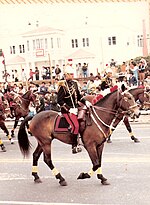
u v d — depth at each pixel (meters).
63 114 10.86
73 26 56.91
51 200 9.95
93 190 10.48
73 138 10.84
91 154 10.70
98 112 10.77
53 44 54.38
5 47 57.34
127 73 31.78
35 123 11.31
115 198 9.76
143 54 52.72
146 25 56.44
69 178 11.80
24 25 57.91
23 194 10.60
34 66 54.97
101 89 17.73
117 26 55.97
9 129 24.00
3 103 18.67
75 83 11.02
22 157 15.32
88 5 56.84
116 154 14.70
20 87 30.19
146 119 24.05
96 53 56.03
